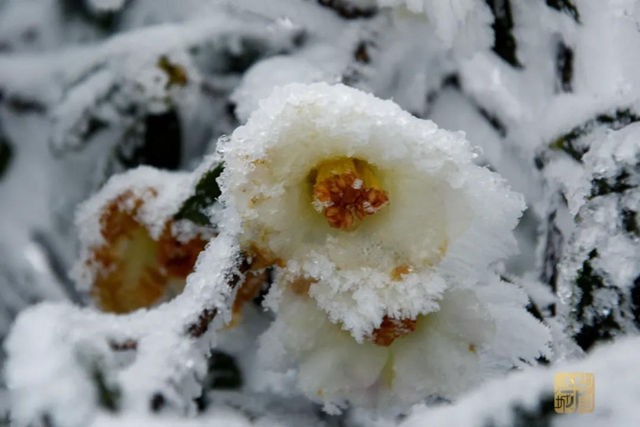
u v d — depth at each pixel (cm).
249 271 31
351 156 29
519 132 37
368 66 39
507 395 23
